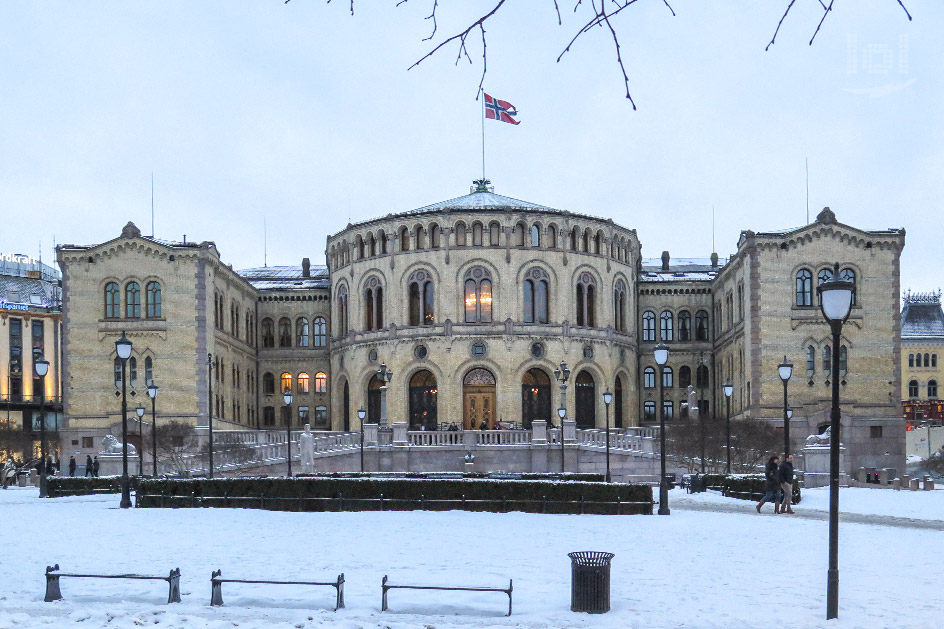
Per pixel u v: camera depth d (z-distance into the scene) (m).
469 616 21.47
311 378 110.56
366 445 81.56
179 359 92.88
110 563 28.75
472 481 47.62
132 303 94.00
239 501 49.84
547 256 97.12
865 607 21.88
